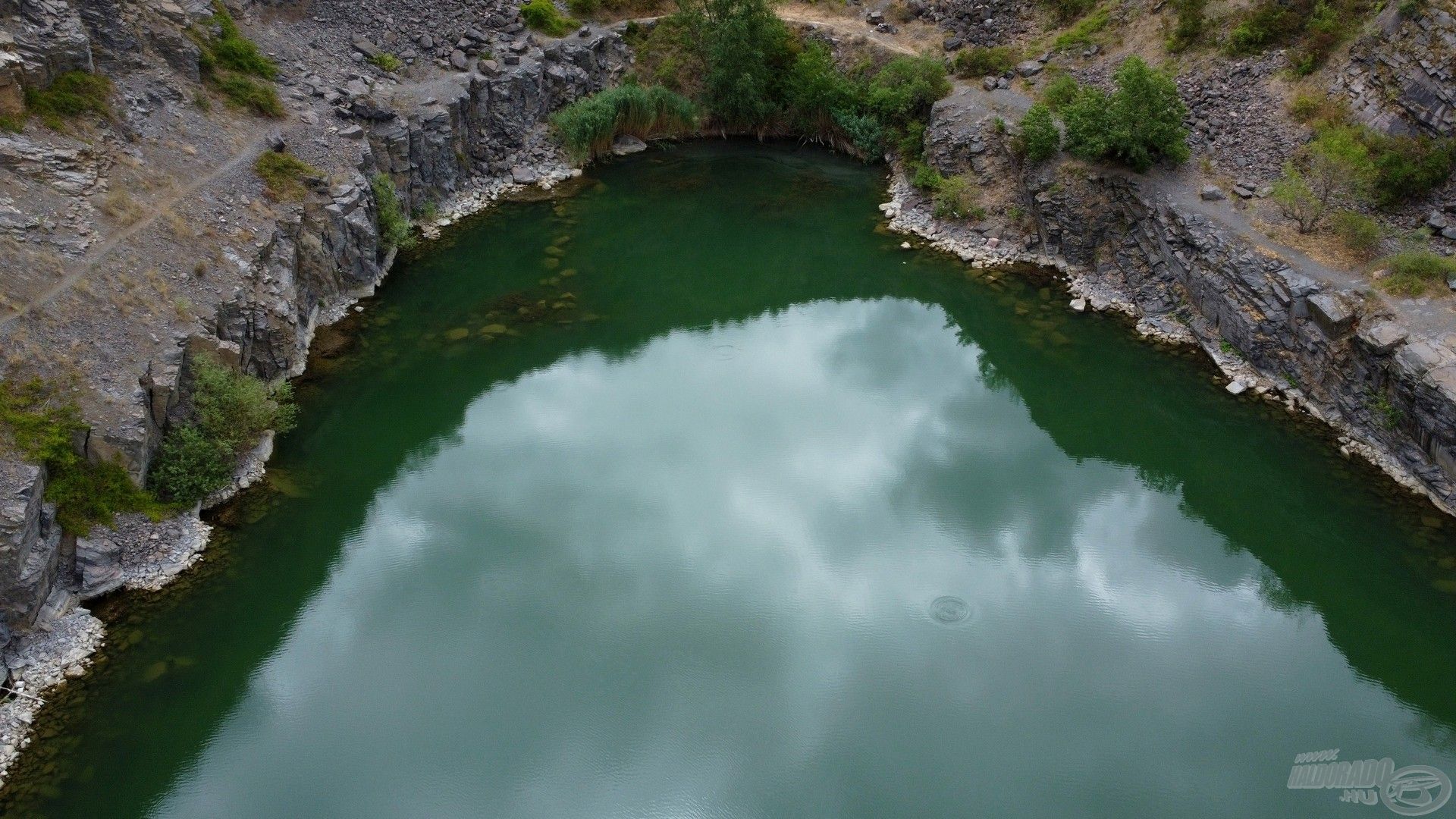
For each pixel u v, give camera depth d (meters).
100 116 36.53
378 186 45.88
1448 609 28.64
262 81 45.62
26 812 22.02
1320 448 34.94
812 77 61.75
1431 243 37.12
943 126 54.12
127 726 24.16
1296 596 29.75
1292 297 36.66
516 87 56.47
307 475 33.25
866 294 48.94
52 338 28.53
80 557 26.52
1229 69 47.47
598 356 42.41
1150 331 42.47
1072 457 36.84
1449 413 30.72
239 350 32.56
